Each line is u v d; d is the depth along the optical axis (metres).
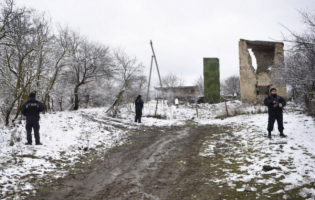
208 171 5.45
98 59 18.56
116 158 6.88
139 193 4.37
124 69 20.52
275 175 4.70
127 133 11.02
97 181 5.02
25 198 4.04
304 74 9.71
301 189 3.94
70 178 5.16
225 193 4.17
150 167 6.00
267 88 23.33
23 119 10.87
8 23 8.19
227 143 8.12
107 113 16.09
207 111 19.44
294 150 6.07
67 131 9.53
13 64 10.18
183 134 10.79
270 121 7.71
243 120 12.85
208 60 26.00
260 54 23.67
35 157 6.12
